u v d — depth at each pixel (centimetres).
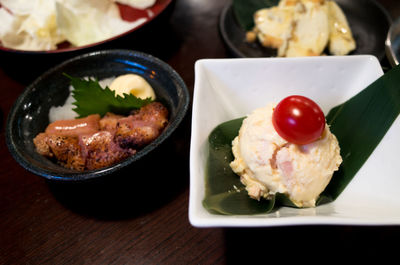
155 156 20
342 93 21
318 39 29
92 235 20
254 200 18
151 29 29
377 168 17
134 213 21
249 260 19
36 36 29
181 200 22
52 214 22
